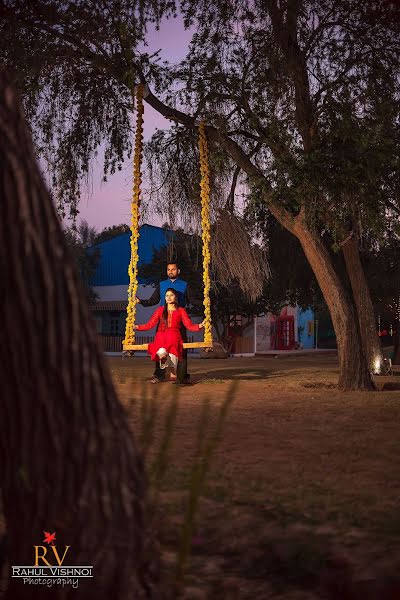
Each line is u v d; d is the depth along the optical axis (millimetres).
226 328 38031
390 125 14375
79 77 16500
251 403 11344
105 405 2459
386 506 4742
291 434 8023
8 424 2367
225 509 4680
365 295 20703
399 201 15352
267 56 14781
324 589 3344
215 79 14914
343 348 14438
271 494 5098
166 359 15109
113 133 17125
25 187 2352
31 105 15836
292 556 3766
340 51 15055
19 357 2322
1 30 14953
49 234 2389
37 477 2363
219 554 3814
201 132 15188
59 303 2367
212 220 17500
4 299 2318
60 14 14984
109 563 2395
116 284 46281
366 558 3672
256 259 18031
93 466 2393
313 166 13648
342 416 9664
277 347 48562
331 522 4371
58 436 2352
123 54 15117
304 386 15086
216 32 15281
